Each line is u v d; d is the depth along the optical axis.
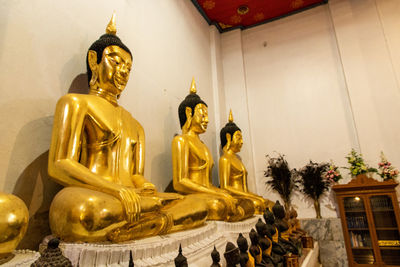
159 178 3.84
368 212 4.52
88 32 3.04
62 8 2.76
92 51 2.64
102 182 1.88
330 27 6.19
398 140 4.89
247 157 6.04
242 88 6.55
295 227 3.86
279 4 6.41
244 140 6.18
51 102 2.48
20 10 2.35
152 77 4.06
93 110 2.35
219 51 6.87
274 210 2.60
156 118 3.99
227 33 7.04
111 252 1.59
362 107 5.25
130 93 3.53
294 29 6.58
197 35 6.03
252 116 6.42
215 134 5.97
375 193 4.53
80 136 2.18
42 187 2.27
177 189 3.49
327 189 5.14
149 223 2.00
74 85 2.76
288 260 2.29
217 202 2.95
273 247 2.27
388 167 4.56
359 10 5.83
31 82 2.33
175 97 4.61
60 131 2.07
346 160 5.30
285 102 6.19
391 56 5.33
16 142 2.14
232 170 4.75
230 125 5.15
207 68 6.25
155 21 4.41
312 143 5.68
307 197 5.32
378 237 4.41
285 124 6.04
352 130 5.42
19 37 2.30
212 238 2.52
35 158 2.26
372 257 4.42
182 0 5.55
